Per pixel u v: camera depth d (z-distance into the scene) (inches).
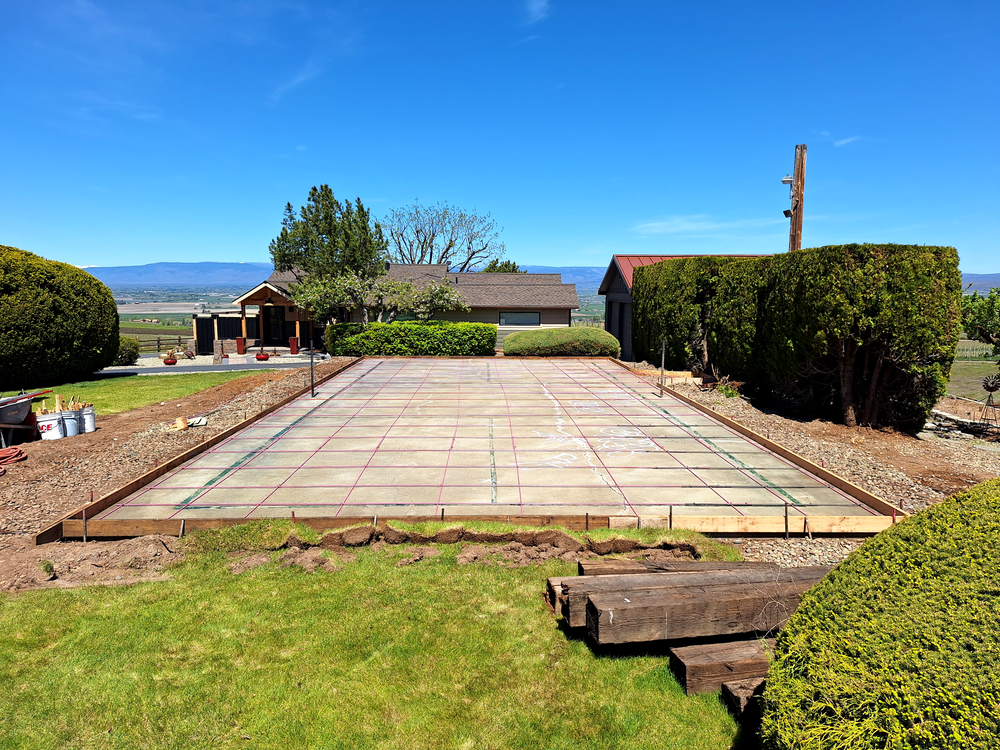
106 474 356.2
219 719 161.0
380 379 700.0
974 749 81.0
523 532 257.8
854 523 271.7
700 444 418.3
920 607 104.9
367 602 216.1
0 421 415.8
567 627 198.5
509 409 532.4
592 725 157.2
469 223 2053.4
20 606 213.2
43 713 162.7
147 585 229.1
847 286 440.8
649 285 823.1
